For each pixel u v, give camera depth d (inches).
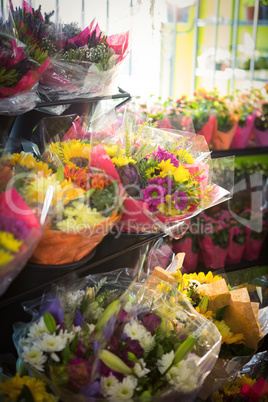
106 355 55.9
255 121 135.3
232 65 138.9
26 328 59.7
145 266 79.4
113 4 78.3
